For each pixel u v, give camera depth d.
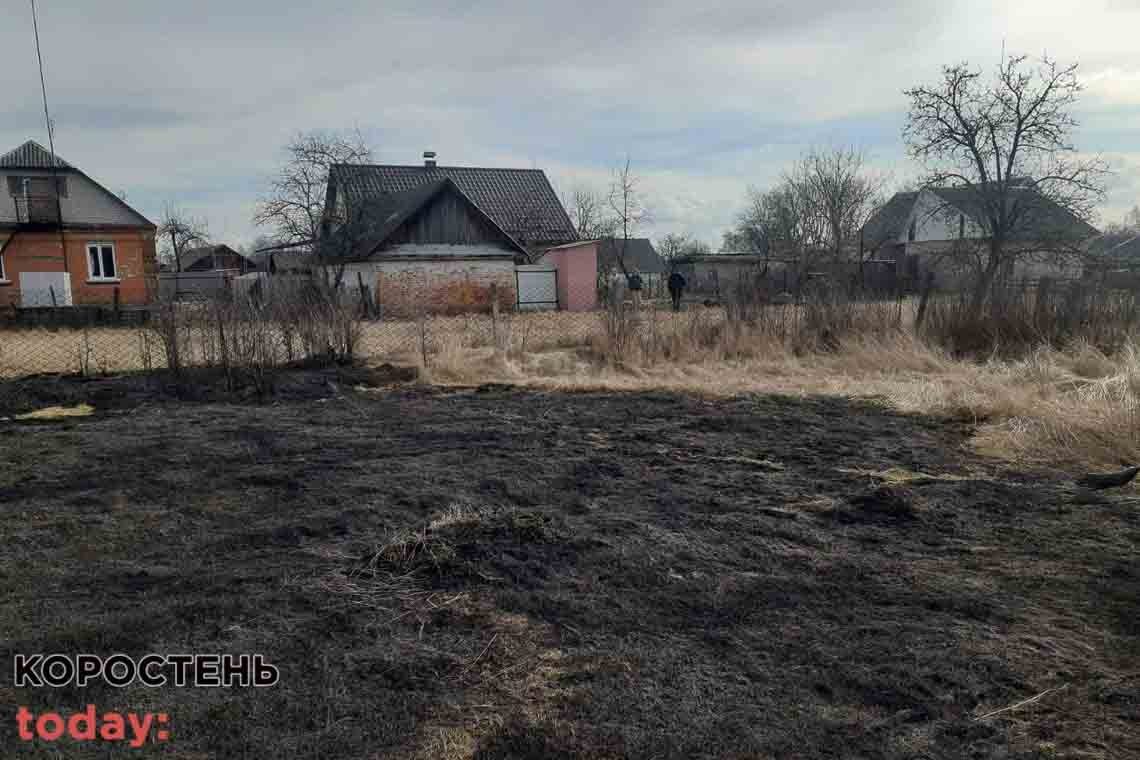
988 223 21.69
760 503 4.66
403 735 2.34
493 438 6.43
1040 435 6.11
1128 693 2.56
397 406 7.95
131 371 9.88
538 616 3.13
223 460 5.68
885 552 3.89
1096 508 4.54
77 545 3.94
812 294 12.70
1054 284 12.11
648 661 2.78
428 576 3.50
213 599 3.25
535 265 32.91
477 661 2.78
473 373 9.83
